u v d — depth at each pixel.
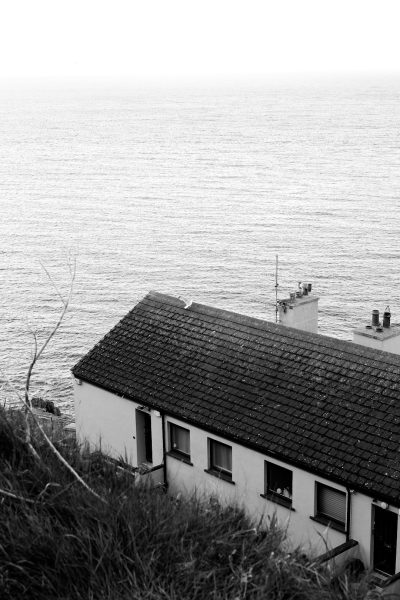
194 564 6.29
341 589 6.73
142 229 127.56
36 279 97.81
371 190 157.00
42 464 7.39
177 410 21.73
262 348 22.88
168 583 6.12
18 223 134.38
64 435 9.20
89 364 25.06
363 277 95.19
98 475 7.81
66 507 6.73
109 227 129.88
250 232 122.44
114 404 24.00
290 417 20.12
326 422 19.55
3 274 100.50
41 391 61.75
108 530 6.40
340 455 18.45
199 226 128.25
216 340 23.89
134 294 91.12
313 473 18.61
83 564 6.11
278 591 6.29
